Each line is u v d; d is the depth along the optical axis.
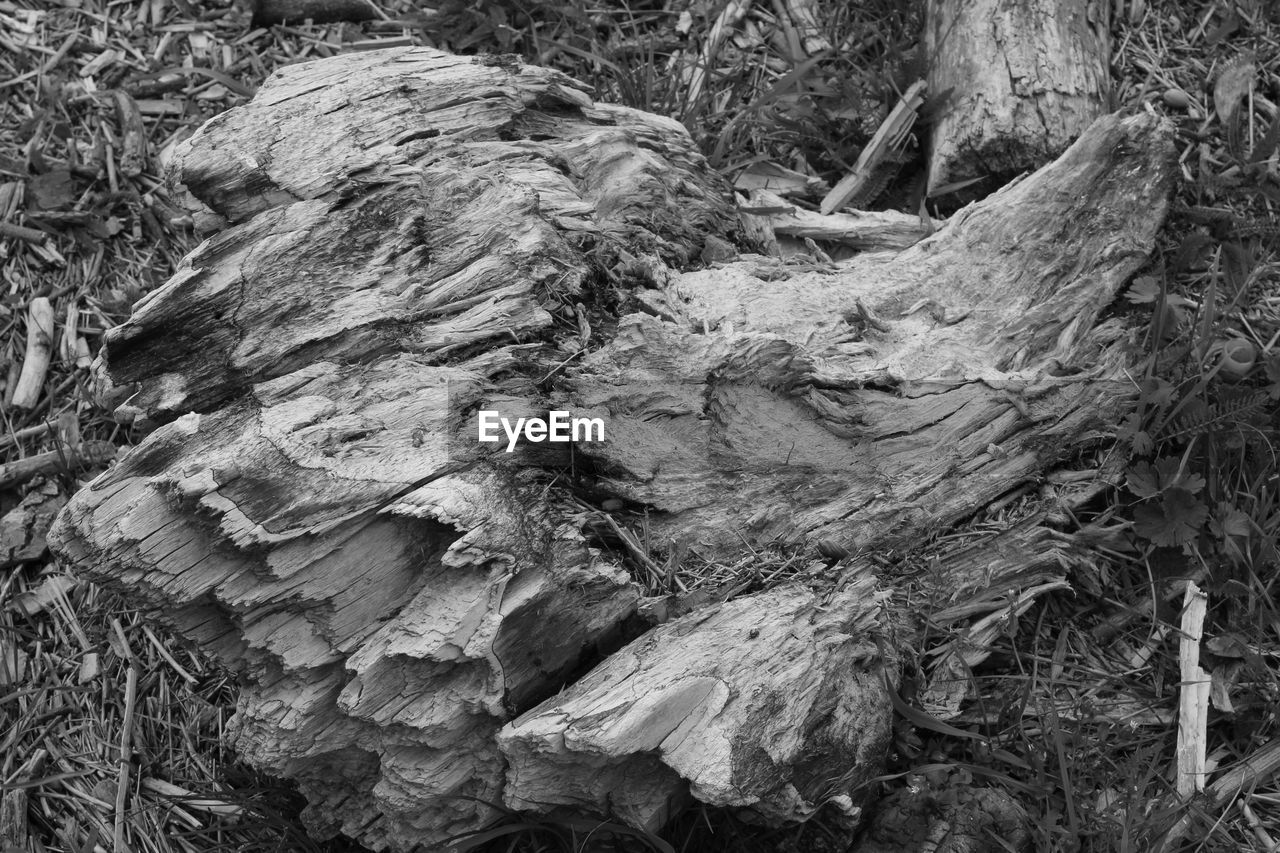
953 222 2.53
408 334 2.03
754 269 2.42
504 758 1.87
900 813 2.02
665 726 1.75
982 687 2.29
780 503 2.13
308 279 2.04
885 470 2.20
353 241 2.09
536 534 1.85
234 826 2.19
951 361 2.32
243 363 1.98
